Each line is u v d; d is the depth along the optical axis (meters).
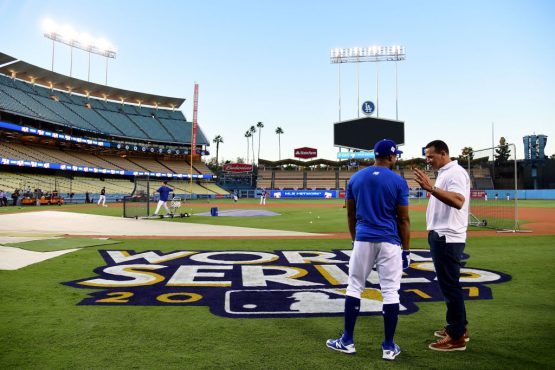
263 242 11.00
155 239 11.51
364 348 3.54
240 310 4.70
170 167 70.38
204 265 7.57
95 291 5.59
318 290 5.68
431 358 3.32
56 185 46.62
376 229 3.40
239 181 85.06
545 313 4.56
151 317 4.41
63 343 3.62
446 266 3.59
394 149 3.61
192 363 3.18
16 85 54.59
